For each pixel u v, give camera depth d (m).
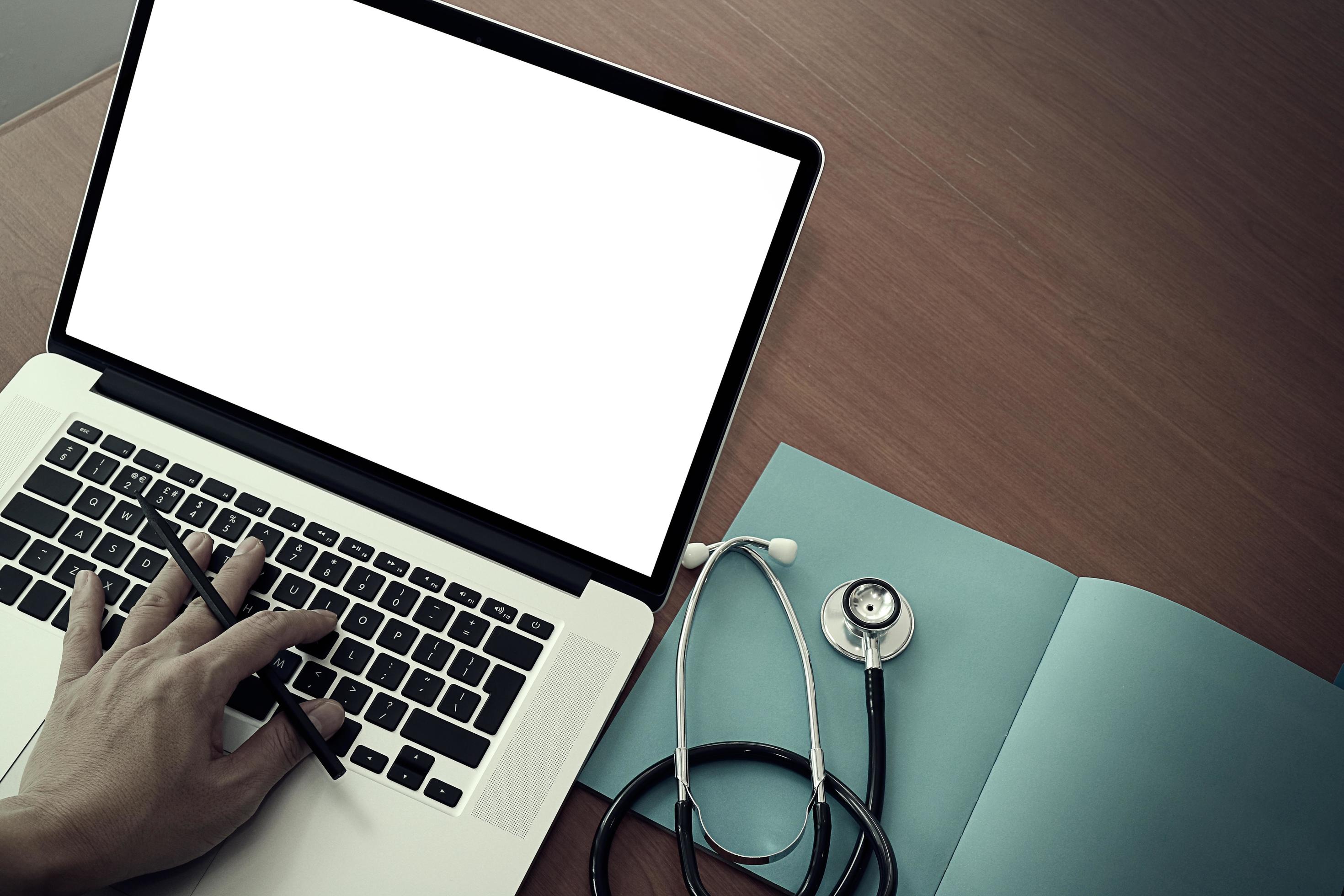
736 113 0.68
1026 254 0.92
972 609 0.74
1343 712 0.68
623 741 0.67
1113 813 0.63
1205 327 0.89
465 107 0.72
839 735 0.68
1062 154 0.98
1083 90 1.02
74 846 0.54
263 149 0.75
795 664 0.71
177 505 0.73
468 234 0.72
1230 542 0.79
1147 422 0.84
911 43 1.04
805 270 0.90
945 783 0.66
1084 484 0.81
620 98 0.70
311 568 0.70
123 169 0.77
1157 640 0.69
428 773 0.62
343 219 0.74
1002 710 0.69
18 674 0.65
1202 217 0.95
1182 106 1.02
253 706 0.64
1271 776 0.65
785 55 1.02
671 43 1.01
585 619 0.69
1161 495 0.81
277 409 0.76
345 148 0.74
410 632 0.68
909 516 0.78
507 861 0.60
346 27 0.74
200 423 0.77
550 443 0.72
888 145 0.97
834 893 0.59
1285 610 0.76
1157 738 0.66
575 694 0.66
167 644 0.63
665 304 0.70
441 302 0.73
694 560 0.72
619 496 0.71
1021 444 0.83
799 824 0.64
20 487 0.73
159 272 0.77
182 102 0.76
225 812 0.58
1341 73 1.06
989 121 0.99
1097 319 0.89
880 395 0.84
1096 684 0.68
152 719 0.58
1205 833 0.62
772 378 0.85
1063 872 0.61
